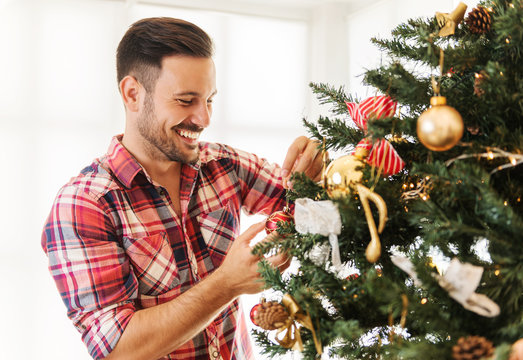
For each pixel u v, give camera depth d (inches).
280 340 22.9
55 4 98.3
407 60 26.8
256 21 113.7
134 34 39.6
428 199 23.0
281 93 115.5
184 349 39.6
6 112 95.3
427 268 21.3
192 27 39.5
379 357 23.9
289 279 25.4
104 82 101.0
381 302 22.1
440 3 81.7
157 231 40.1
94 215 37.2
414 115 25.3
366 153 23.9
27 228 95.6
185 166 42.8
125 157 40.0
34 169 96.6
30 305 95.0
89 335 35.0
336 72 114.3
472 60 23.0
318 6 116.0
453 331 20.5
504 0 24.2
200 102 39.3
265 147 114.3
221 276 31.4
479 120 22.7
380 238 24.3
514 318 20.4
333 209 21.7
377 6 101.8
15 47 96.0
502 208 19.2
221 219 43.6
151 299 39.8
